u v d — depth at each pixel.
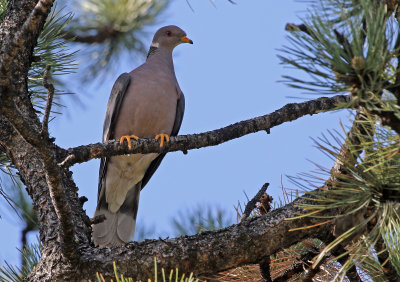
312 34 3.91
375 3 4.03
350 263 4.54
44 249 6.13
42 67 7.93
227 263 5.81
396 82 4.00
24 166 6.93
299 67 3.88
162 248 5.85
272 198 6.66
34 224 8.34
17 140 7.02
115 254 5.88
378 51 3.73
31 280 5.89
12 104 4.58
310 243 6.05
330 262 6.04
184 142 6.61
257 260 5.84
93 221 6.64
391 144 4.29
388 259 4.83
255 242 5.77
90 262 5.80
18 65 6.97
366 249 4.75
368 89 3.88
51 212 6.48
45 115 4.77
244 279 6.32
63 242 5.56
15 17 7.06
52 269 5.83
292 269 6.04
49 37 7.98
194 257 5.77
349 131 4.64
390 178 4.45
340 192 4.66
